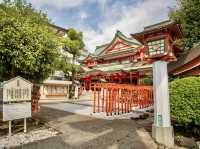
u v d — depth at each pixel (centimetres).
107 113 958
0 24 662
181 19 996
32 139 568
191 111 526
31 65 690
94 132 649
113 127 716
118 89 1028
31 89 731
